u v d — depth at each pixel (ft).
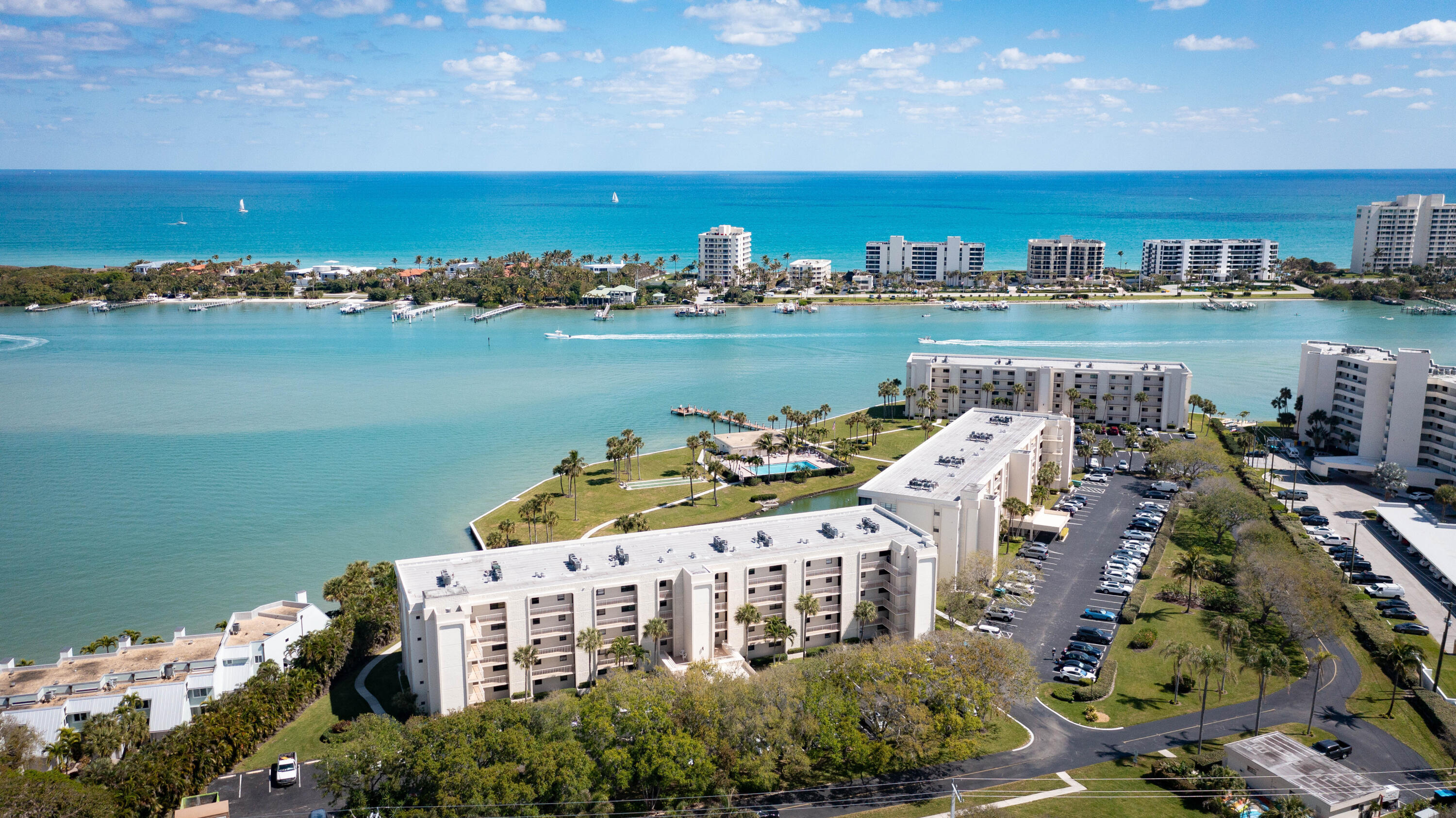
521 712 427.74
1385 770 443.73
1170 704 507.30
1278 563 586.45
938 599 640.58
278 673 508.53
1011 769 452.35
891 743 460.96
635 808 418.72
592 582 514.68
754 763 423.64
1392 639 552.82
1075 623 602.03
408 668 515.91
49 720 458.91
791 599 558.15
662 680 459.73
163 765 420.77
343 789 408.46
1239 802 416.46
